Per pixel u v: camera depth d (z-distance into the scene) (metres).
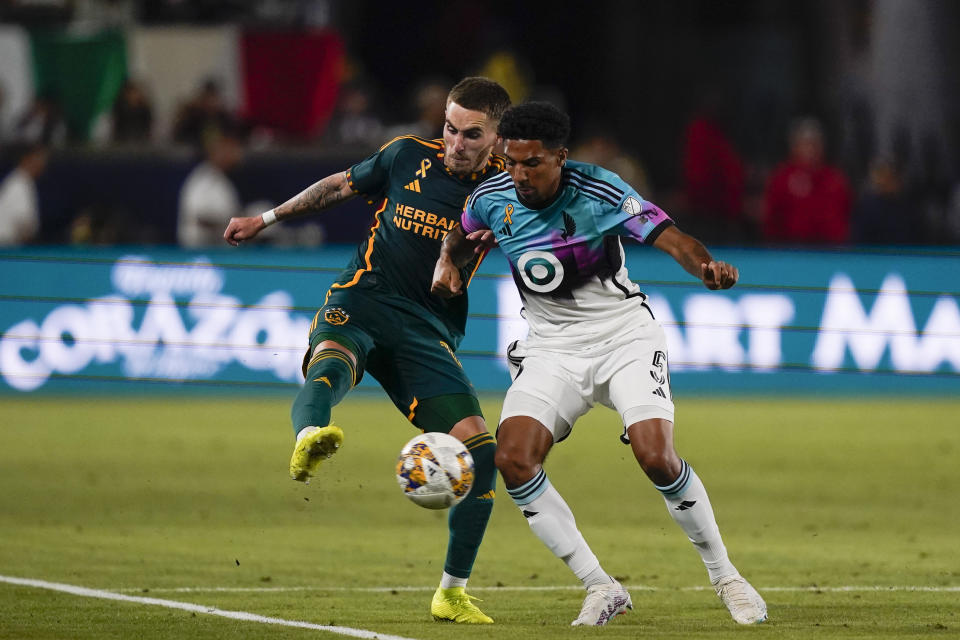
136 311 58.56
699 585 24.95
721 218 70.44
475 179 23.09
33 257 58.31
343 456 44.72
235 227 24.36
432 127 62.78
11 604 22.03
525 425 20.97
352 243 60.97
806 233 66.19
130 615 21.16
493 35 83.69
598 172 20.88
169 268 58.66
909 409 56.97
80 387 58.62
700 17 86.12
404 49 82.56
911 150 79.81
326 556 28.09
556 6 86.12
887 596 23.58
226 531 31.33
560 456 46.78
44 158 59.38
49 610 21.53
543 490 20.97
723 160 70.00
